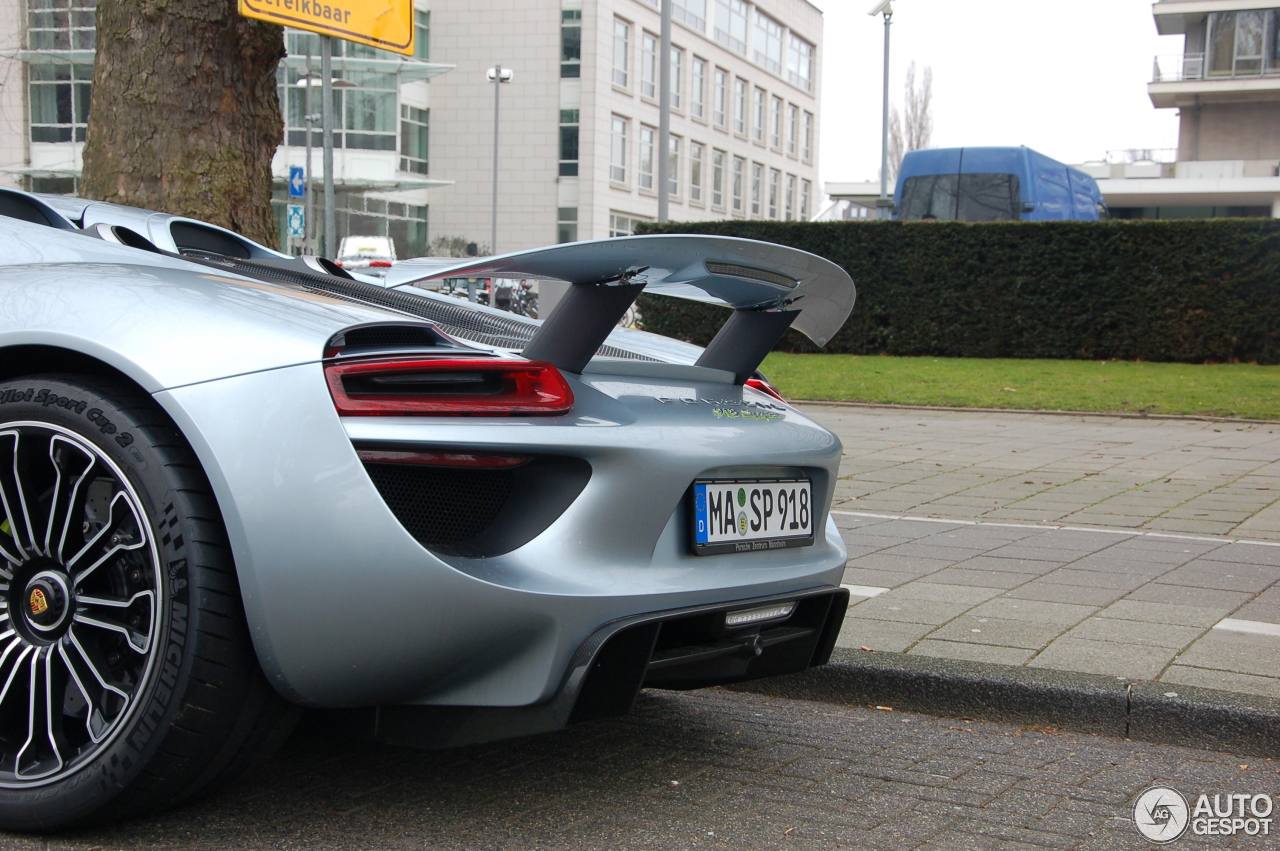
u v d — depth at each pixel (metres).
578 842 2.26
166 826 2.26
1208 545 5.34
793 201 65.06
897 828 2.41
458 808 2.42
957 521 6.01
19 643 2.25
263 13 5.72
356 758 2.71
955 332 17.84
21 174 36.59
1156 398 12.24
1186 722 3.02
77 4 31.83
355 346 2.15
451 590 2.05
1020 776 2.77
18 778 2.20
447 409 2.11
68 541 2.22
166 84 5.73
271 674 2.06
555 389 2.24
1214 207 44.12
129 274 2.36
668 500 2.34
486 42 46.78
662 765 2.76
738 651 2.52
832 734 3.08
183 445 2.11
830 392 12.96
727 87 56.28
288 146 41.69
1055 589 4.38
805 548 2.79
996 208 20.11
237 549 2.03
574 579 2.18
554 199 46.84
